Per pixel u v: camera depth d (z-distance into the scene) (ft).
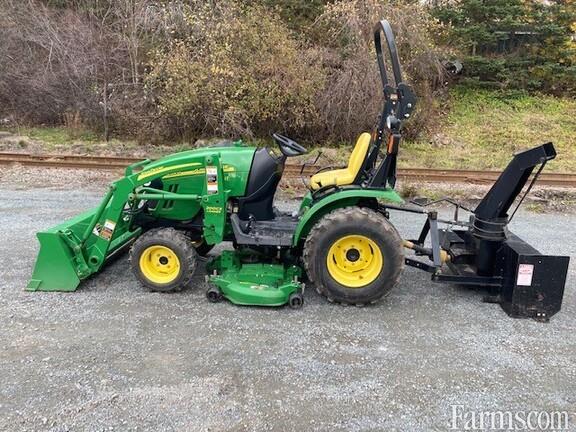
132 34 39.99
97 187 25.21
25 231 18.07
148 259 13.46
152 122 37.27
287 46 36.27
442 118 42.27
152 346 10.85
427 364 10.48
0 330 11.32
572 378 10.11
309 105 35.42
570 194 25.16
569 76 46.37
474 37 46.01
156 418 8.61
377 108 35.73
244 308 12.83
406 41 37.65
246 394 9.31
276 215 14.89
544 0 48.44
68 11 44.06
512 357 10.84
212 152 13.62
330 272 12.81
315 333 11.63
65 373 9.79
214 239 13.43
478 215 13.74
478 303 13.55
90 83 40.93
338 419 8.70
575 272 15.81
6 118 41.81
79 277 13.48
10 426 8.34
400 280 15.05
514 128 40.68
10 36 42.16
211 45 35.45
